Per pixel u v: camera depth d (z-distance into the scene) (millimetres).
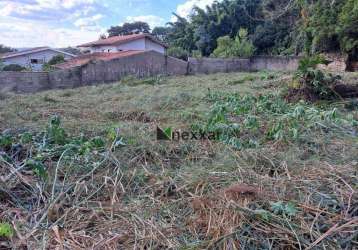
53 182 2463
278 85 7793
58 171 2684
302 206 1992
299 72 5949
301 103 5090
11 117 5266
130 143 3264
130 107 6316
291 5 12055
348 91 5910
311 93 5777
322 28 12867
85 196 2332
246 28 20359
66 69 11391
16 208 2170
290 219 1868
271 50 19594
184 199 2180
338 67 12977
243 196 2064
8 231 1817
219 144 3242
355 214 1965
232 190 2105
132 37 23688
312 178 2393
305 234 1784
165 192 2338
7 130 3635
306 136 3408
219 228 1800
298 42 16547
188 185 2361
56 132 3412
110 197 2318
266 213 1860
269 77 10016
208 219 1903
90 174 2600
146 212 2068
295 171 2533
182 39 24188
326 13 12773
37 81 10695
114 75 12656
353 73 8961
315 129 3701
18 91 10266
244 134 3646
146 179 2561
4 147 3229
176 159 3006
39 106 6617
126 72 12977
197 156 3018
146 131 3910
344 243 1720
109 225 1953
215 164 2713
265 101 4988
